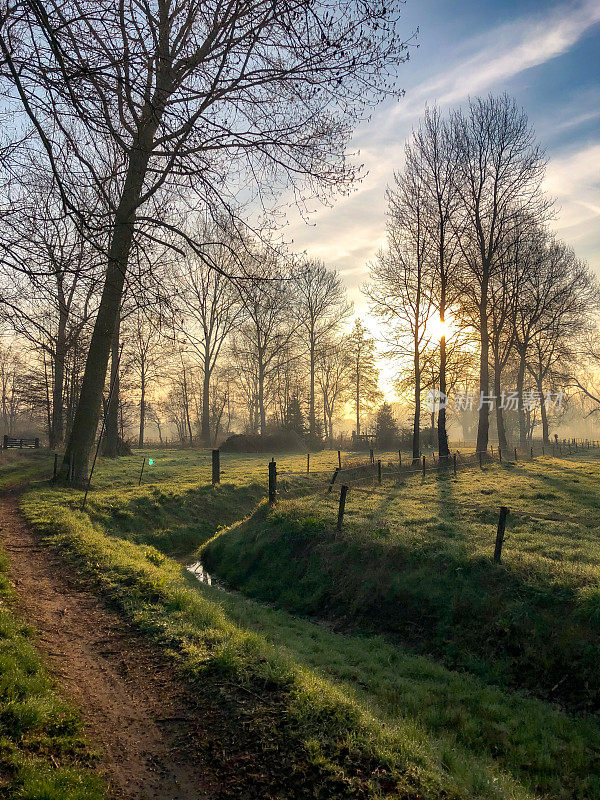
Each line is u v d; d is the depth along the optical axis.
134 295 8.64
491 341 43.06
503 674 8.98
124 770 4.90
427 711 7.94
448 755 6.26
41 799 4.11
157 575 10.92
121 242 8.70
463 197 35.34
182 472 30.55
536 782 6.59
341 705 6.14
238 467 33.94
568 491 21.48
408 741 5.84
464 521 16.00
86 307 9.07
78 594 9.59
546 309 44.88
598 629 8.70
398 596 11.69
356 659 9.70
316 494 22.66
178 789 4.73
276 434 52.44
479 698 8.38
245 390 85.19
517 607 9.82
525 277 41.38
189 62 8.02
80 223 7.02
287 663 7.23
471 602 10.56
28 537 13.34
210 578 15.63
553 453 53.62
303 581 13.81
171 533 18.94
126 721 5.71
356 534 14.55
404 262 37.19
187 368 73.81
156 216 10.42
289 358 70.38
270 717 5.83
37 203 7.88
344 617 12.07
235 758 5.19
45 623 8.04
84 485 21.59
